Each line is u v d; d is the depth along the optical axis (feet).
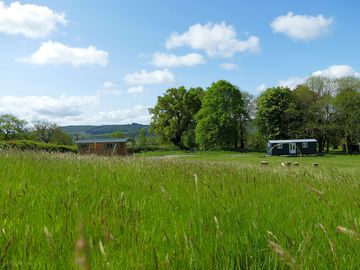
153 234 8.49
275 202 13.44
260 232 9.11
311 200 13.97
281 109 273.13
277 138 274.16
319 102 259.60
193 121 315.78
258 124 284.41
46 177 17.19
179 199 13.38
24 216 9.69
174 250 7.30
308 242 7.71
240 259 7.45
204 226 8.59
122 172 22.15
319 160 168.45
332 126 250.37
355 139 250.98
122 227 8.93
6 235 8.04
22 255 6.89
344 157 204.64
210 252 7.15
